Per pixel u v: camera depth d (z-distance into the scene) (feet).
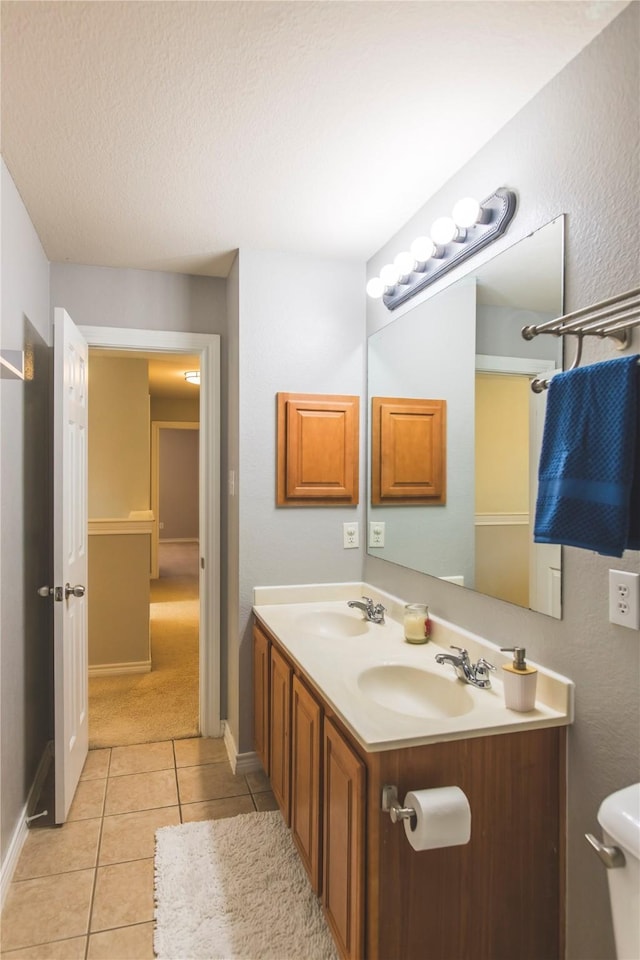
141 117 5.33
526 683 4.71
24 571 7.42
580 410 3.96
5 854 6.22
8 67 4.66
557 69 4.69
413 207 7.18
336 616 8.13
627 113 4.07
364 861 4.39
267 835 7.02
